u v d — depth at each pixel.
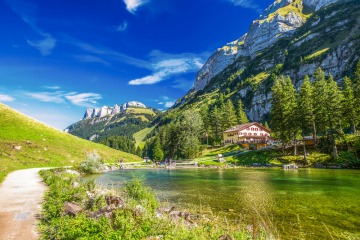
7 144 73.75
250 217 19.75
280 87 87.56
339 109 65.88
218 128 134.38
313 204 23.70
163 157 128.62
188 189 34.62
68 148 93.31
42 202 22.06
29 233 14.02
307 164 65.94
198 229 13.38
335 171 52.53
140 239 10.84
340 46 180.75
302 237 15.04
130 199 19.97
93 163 67.31
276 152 80.31
